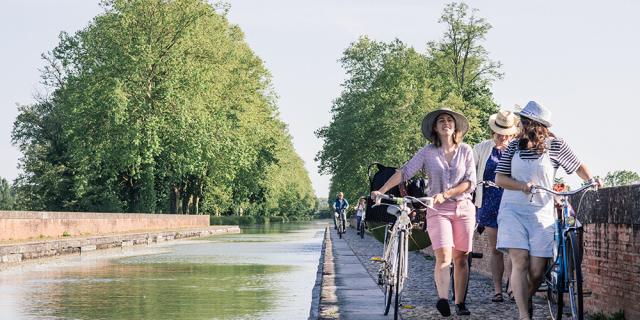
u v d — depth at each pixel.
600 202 9.58
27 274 20.05
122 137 53.50
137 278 18.72
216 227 65.06
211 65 59.28
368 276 16.02
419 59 67.00
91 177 58.75
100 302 13.59
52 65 67.25
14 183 73.44
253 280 18.14
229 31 75.50
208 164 60.72
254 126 66.88
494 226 11.49
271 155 77.75
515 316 9.98
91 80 54.31
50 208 71.00
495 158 11.59
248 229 73.69
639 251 8.34
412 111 60.66
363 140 61.41
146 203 62.91
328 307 10.92
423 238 10.43
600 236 9.62
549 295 8.96
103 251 32.72
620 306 8.92
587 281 10.15
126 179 63.78
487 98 69.75
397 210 10.02
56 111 72.06
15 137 74.12
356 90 65.44
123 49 54.50
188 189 72.00
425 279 15.38
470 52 70.75
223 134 59.28
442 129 9.69
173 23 56.94
